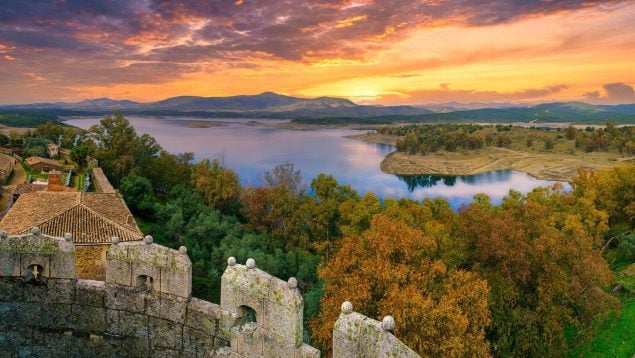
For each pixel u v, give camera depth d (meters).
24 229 36.06
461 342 26.02
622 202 63.53
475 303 29.25
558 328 32.97
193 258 57.03
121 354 16.39
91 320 16.56
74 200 42.62
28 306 16.75
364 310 28.84
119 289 16.22
